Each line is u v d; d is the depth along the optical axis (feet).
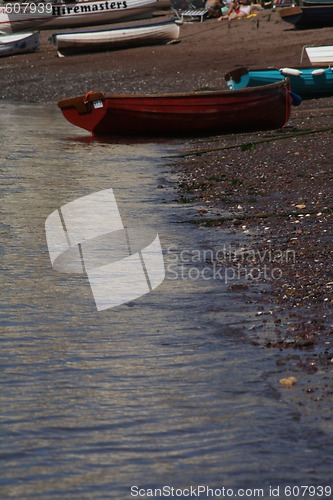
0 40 199.93
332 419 29.73
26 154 100.32
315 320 40.45
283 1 212.02
